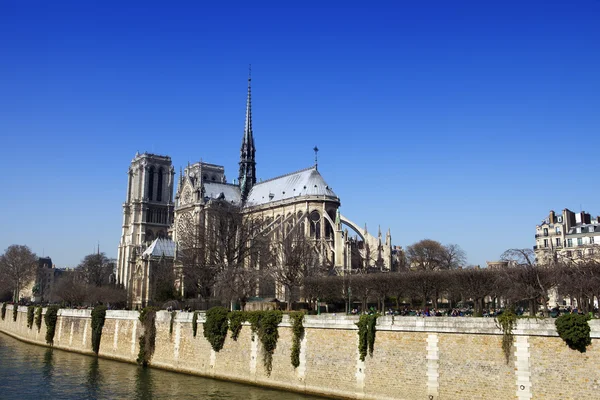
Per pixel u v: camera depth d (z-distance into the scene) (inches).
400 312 3681.1
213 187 7711.6
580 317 1800.0
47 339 4453.7
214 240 4483.3
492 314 3213.6
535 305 3029.0
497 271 3142.2
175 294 5305.1
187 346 3093.0
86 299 6309.1
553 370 1838.1
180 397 2474.2
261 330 2674.7
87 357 3759.8
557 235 5743.1
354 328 2341.3
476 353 1999.3
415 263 7347.4
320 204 6314.0
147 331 3388.3
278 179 7199.8
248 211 6461.6
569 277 2827.3
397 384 2171.5
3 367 3339.1
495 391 1937.7
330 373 2393.0
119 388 2694.4
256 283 4338.1
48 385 2792.8
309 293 4188.0
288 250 4589.1
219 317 2908.5
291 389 2527.1
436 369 2079.2
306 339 2508.6
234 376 2792.8
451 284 3518.7
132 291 6781.5
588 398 1761.8
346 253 5733.3
